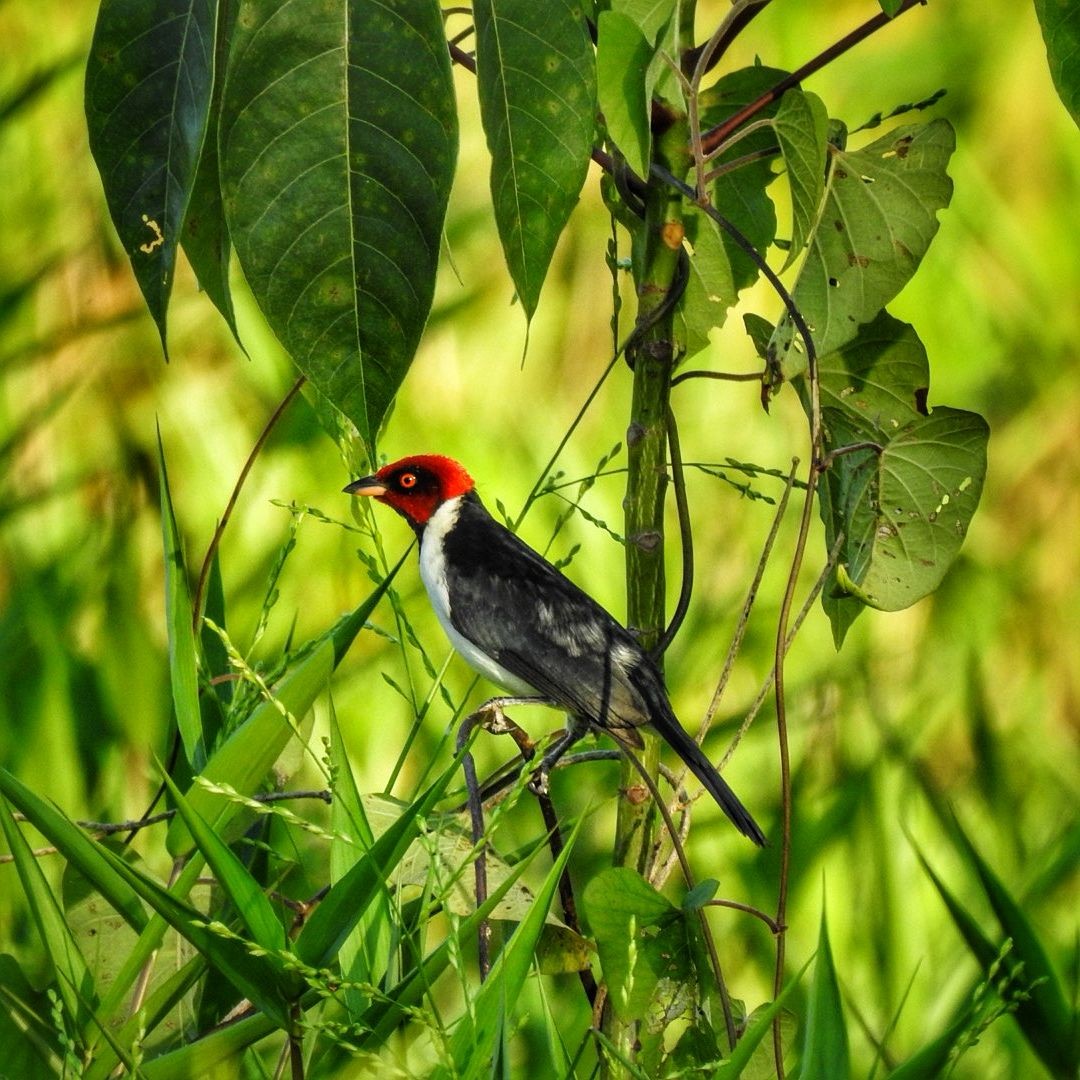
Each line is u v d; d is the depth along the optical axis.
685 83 6.42
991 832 11.80
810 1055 5.75
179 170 5.81
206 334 14.13
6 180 14.20
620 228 15.44
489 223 14.96
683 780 8.17
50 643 10.94
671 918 6.68
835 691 12.34
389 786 7.41
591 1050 8.58
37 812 5.67
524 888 7.07
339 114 5.71
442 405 14.65
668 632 7.49
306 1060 6.82
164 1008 6.30
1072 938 9.89
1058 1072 6.67
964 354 16.16
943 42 17.45
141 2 5.79
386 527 13.00
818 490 8.04
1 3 14.71
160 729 11.29
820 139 6.76
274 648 11.91
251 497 13.08
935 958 10.92
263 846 7.11
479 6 5.84
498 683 9.25
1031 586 14.66
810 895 10.99
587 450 14.48
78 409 13.58
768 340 8.04
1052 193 17.14
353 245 5.76
